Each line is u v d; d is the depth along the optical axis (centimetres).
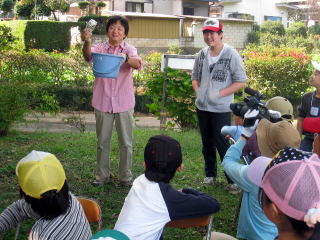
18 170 257
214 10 4872
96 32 2925
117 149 740
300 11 4712
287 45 3145
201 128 544
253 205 286
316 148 369
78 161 656
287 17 4678
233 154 303
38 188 250
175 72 943
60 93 1292
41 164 255
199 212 262
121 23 498
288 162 172
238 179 288
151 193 256
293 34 3816
